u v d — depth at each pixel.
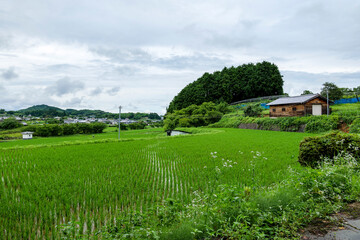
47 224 5.71
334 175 5.07
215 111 64.38
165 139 28.30
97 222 5.73
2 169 11.42
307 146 8.14
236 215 3.82
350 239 3.07
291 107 37.56
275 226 3.51
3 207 6.32
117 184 8.55
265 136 27.08
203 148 17.94
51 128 67.50
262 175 8.73
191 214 4.40
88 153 16.42
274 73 76.88
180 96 89.19
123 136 51.59
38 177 9.68
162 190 7.97
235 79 78.31
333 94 42.06
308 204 4.15
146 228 3.87
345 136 7.60
